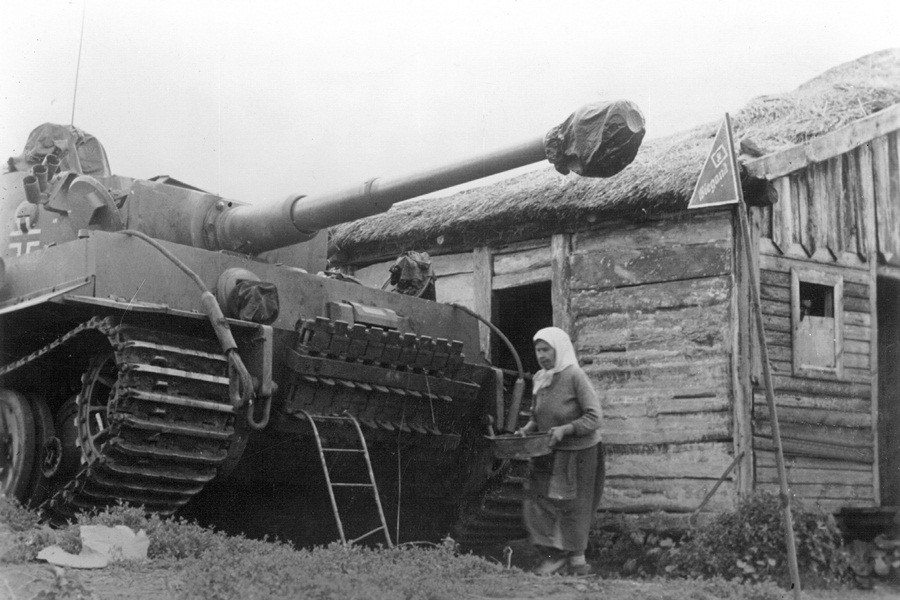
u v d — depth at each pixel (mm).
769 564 8391
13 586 5227
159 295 8539
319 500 9656
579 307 11102
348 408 9133
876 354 10750
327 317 9391
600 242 11109
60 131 10508
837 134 10203
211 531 6988
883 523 9508
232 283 8656
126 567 5934
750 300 9906
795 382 10094
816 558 8484
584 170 7156
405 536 10141
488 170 7793
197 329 8586
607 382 10695
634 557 9828
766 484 9727
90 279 8219
